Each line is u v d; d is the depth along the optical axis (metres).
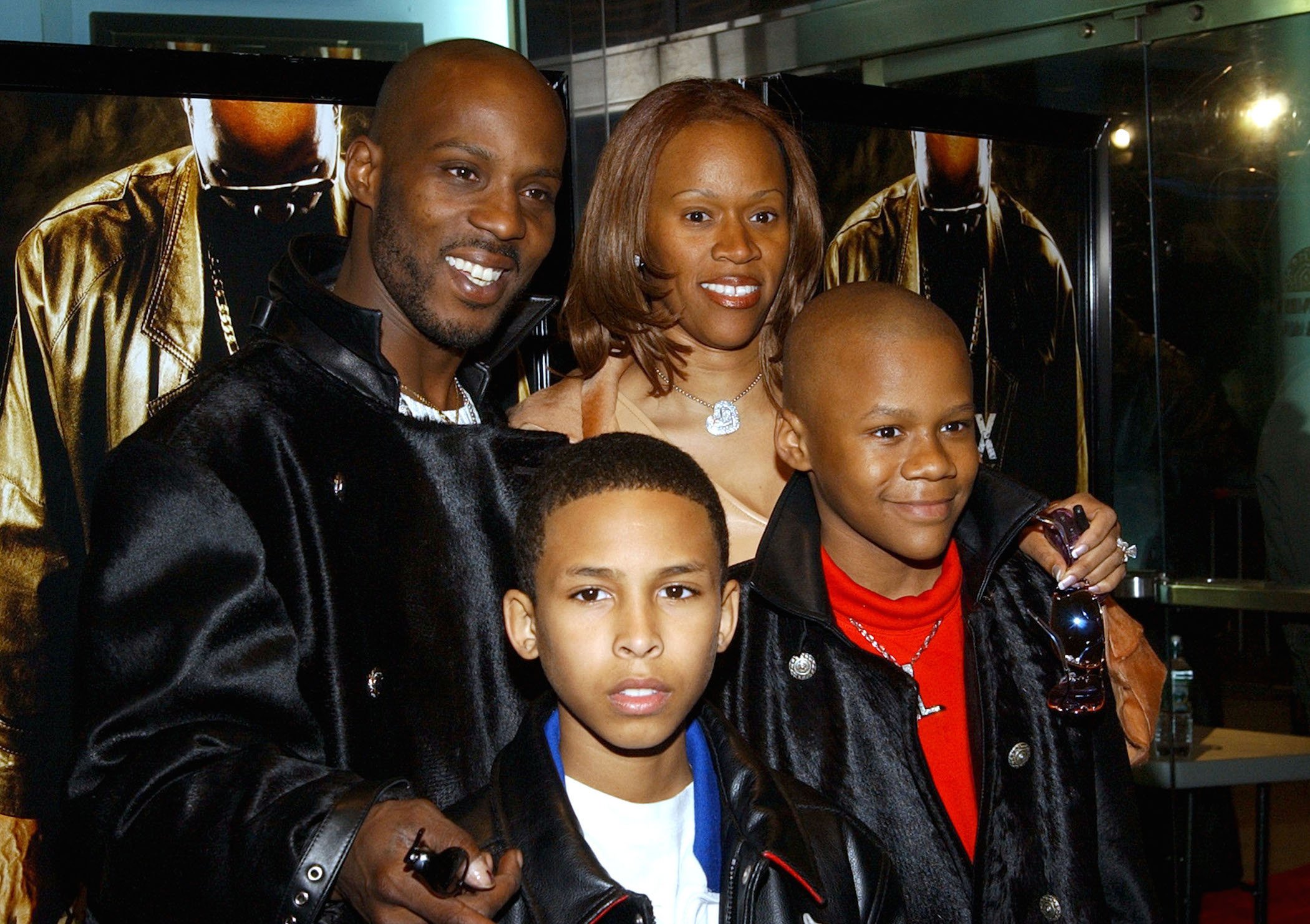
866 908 1.61
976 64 3.30
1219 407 3.27
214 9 2.59
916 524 1.73
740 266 2.07
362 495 1.75
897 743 1.86
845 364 1.75
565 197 2.52
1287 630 3.22
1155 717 2.01
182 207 2.10
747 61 3.29
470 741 1.77
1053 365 2.95
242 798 1.43
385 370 1.78
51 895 2.02
